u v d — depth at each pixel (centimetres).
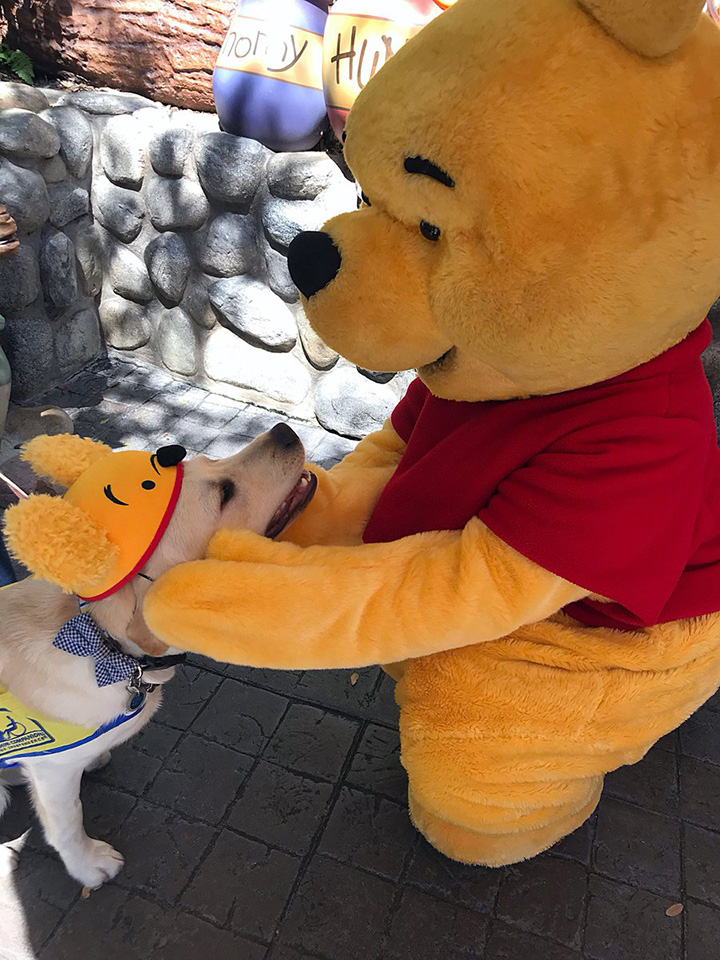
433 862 220
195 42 385
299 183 348
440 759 174
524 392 137
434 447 155
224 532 146
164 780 238
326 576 137
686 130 104
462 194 111
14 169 362
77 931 201
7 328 388
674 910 212
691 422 133
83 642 156
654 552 132
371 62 309
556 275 108
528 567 132
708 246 108
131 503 147
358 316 131
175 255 397
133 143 383
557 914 210
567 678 159
